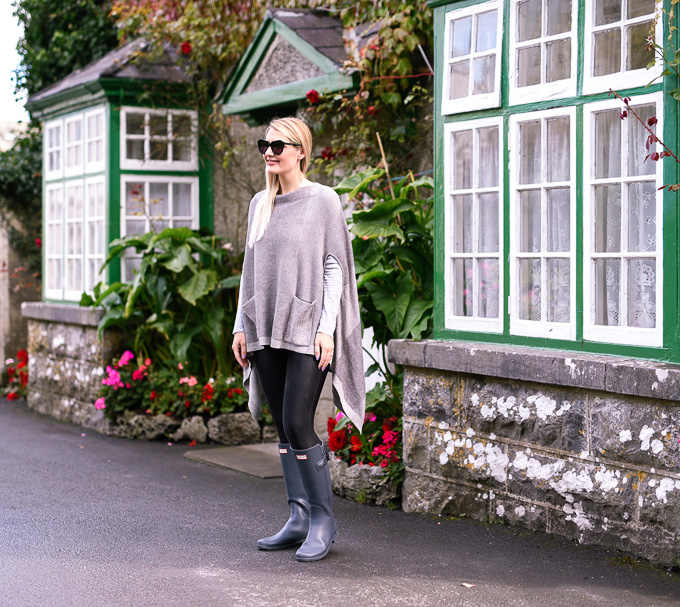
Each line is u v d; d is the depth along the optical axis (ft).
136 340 24.45
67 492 16.67
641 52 12.32
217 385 22.99
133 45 27.40
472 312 14.79
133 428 23.40
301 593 10.62
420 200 17.11
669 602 10.31
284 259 11.68
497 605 10.23
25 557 12.20
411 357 14.98
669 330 11.80
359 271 16.39
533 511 13.29
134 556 12.25
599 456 12.32
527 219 13.89
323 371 11.93
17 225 33.88
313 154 22.80
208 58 26.14
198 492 16.78
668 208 11.78
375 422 16.51
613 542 12.22
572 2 13.19
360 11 21.38
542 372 12.84
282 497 16.37
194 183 26.53
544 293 13.57
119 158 25.72
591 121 12.87
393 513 14.89
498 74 14.15
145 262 23.41
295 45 21.54
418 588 10.82
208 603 10.27
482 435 13.99
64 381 27.22
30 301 34.27
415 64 19.66
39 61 33.73
